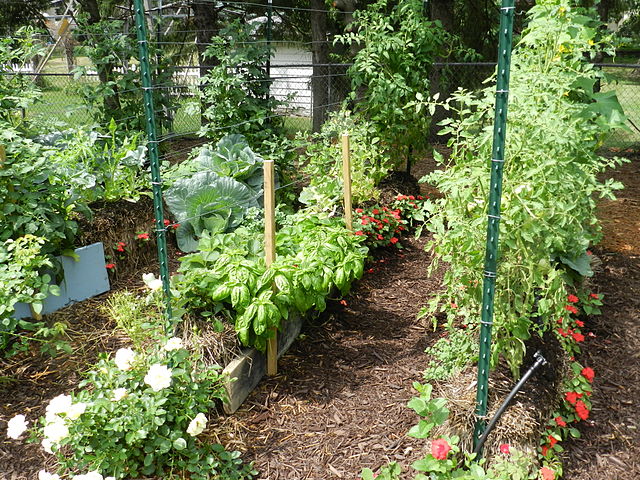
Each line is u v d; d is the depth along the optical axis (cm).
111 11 1036
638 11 1025
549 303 282
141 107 634
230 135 589
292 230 416
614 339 396
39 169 373
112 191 473
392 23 695
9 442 284
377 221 516
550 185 278
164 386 257
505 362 311
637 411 326
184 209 493
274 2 1024
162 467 269
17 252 329
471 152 316
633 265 502
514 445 263
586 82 301
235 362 320
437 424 249
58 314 380
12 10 937
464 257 305
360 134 565
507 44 218
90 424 255
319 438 296
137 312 342
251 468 275
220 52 595
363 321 412
